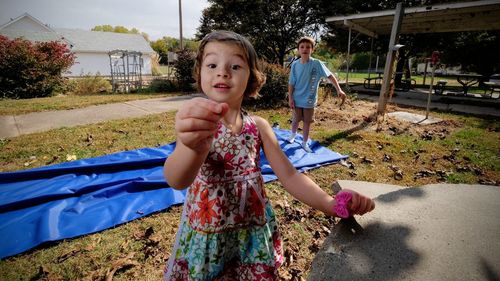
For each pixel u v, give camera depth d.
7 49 13.68
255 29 19.58
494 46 20.14
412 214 1.24
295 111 5.27
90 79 18.25
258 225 1.32
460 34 19.62
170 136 5.96
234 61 1.11
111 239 2.78
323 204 1.19
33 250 2.59
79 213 3.15
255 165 1.32
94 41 44.41
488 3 8.55
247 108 8.99
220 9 19.59
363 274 0.94
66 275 2.33
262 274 1.30
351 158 4.92
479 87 17.31
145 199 3.47
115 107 9.48
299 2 19.09
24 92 14.05
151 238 2.75
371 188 1.87
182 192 3.61
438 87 14.28
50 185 3.79
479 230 1.13
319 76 4.96
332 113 8.50
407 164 4.66
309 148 5.19
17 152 4.98
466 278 0.91
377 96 13.52
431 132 6.57
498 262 0.98
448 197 1.38
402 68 20.19
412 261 0.98
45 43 15.82
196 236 1.27
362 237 1.10
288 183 1.31
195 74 1.31
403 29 14.45
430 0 17.05
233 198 1.27
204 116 0.71
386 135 6.26
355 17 11.91
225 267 1.33
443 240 1.08
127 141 5.62
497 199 1.37
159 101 10.91
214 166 1.26
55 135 5.98
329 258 1.02
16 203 3.22
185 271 1.34
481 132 6.56
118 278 2.30
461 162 4.73
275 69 9.59
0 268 2.38
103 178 4.06
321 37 21.41
